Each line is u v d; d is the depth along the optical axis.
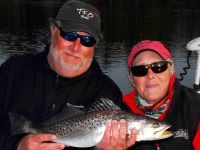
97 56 5.29
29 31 8.74
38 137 0.95
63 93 1.06
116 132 0.97
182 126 1.05
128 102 1.13
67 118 1.02
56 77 1.06
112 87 1.10
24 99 1.05
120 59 5.02
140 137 1.00
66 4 1.06
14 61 1.11
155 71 1.04
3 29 9.14
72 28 1.02
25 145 0.95
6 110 1.05
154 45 1.05
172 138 1.04
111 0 17.27
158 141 1.05
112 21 10.55
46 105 1.05
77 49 1.03
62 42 1.03
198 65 1.43
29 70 1.09
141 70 1.05
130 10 13.88
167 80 1.06
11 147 0.98
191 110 1.05
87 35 1.03
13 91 1.06
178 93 1.08
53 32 1.06
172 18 11.09
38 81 1.07
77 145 1.02
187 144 1.04
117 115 1.00
